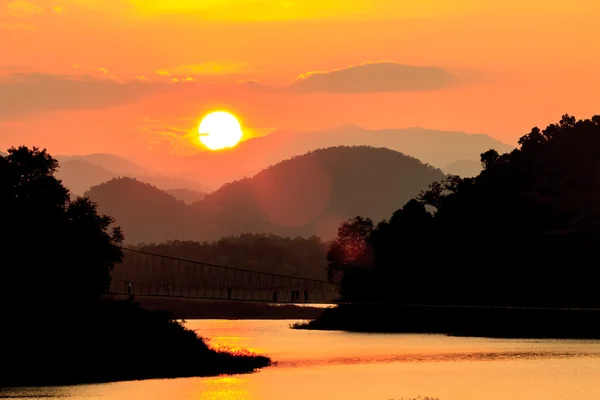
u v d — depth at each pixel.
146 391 154.50
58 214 187.62
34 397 147.88
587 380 177.50
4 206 181.25
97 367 170.00
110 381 165.50
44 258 182.00
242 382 167.00
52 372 166.50
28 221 181.75
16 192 187.12
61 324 178.00
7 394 151.00
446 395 157.62
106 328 180.88
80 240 187.38
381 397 153.62
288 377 175.62
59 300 182.38
